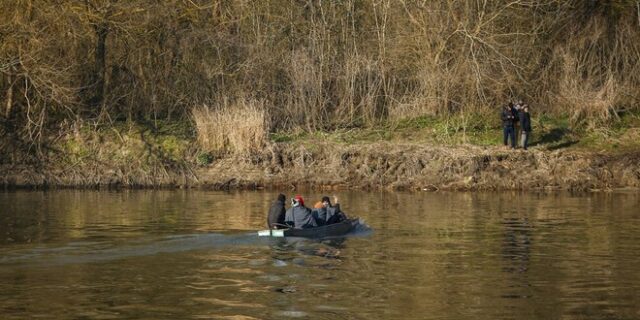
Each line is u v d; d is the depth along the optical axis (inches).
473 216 3302.2
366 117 4840.1
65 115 4776.1
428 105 4815.5
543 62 4936.0
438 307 1852.9
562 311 1818.4
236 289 2020.2
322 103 4837.6
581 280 2118.6
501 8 4886.8
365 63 4874.5
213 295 1959.9
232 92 4825.3
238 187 4404.5
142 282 2100.1
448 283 2085.4
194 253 2497.5
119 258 2416.3
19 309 1843.0
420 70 4847.4
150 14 4830.2
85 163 4537.4
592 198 3932.1
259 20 5022.1
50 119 4758.9
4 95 4726.9
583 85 4840.1
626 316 1777.8
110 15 4741.6
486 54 4776.1
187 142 4640.8
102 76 4854.8
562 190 4232.3
